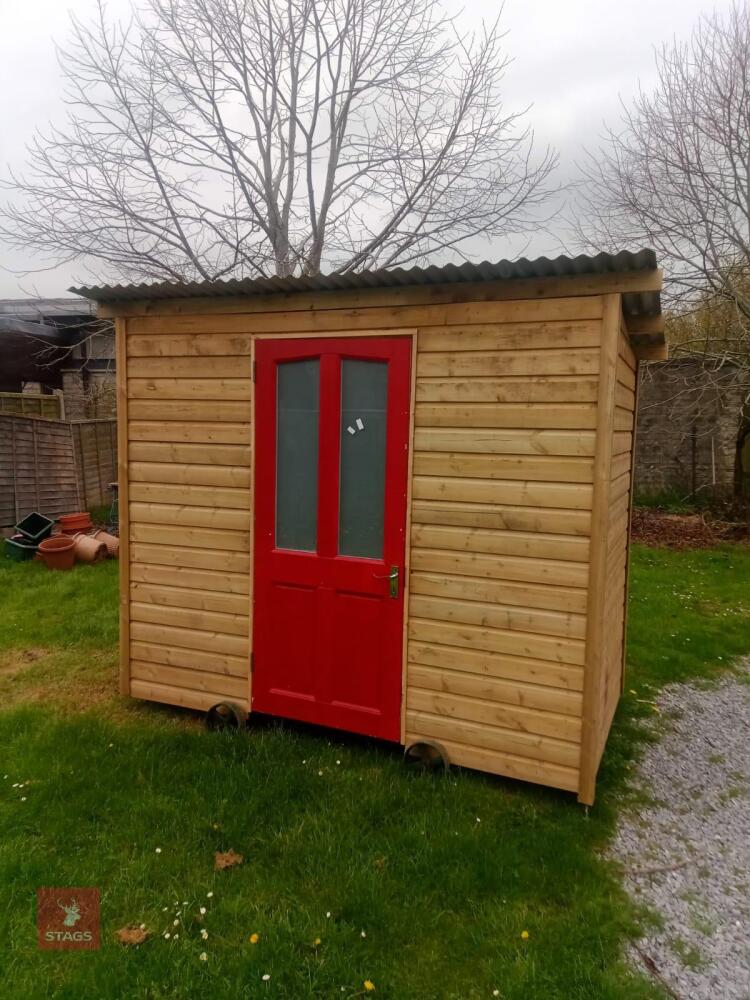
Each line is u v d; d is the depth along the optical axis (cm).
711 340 980
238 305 348
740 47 870
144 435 383
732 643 549
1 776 315
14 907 232
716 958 220
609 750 367
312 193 833
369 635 334
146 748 342
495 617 306
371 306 319
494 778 322
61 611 592
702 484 1092
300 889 241
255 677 363
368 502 332
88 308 1240
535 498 294
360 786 310
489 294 296
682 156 888
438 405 310
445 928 227
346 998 199
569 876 254
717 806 317
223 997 196
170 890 240
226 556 366
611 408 278
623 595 432
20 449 874
